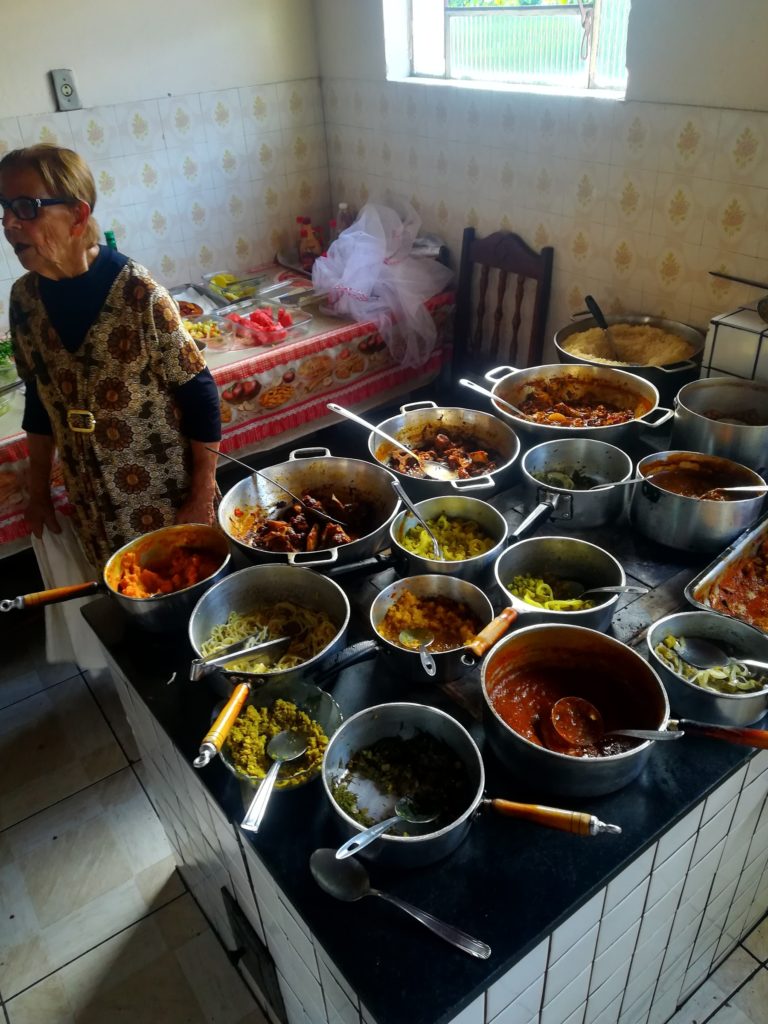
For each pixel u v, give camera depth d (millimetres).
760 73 1734
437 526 1461
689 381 1931
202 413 1654
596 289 2344
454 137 2574
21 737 2215
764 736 960
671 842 1063
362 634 1276
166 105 2758
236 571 1351
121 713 2264
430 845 885
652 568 1390
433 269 2734
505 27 2400
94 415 1609
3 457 2043
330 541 1442
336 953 857
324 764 963
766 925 1736
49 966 1686
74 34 2518
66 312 1523
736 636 1156
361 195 3113
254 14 2805
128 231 2857
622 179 2125
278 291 2859
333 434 3105
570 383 1938
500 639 1108
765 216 1851
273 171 3090
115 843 1927
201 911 1777
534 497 1508
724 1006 1596
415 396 3148
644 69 1953
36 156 1368
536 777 967
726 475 1521
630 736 994
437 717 1005
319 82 3045
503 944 853
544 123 2264
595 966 1110
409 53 2727
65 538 2145
